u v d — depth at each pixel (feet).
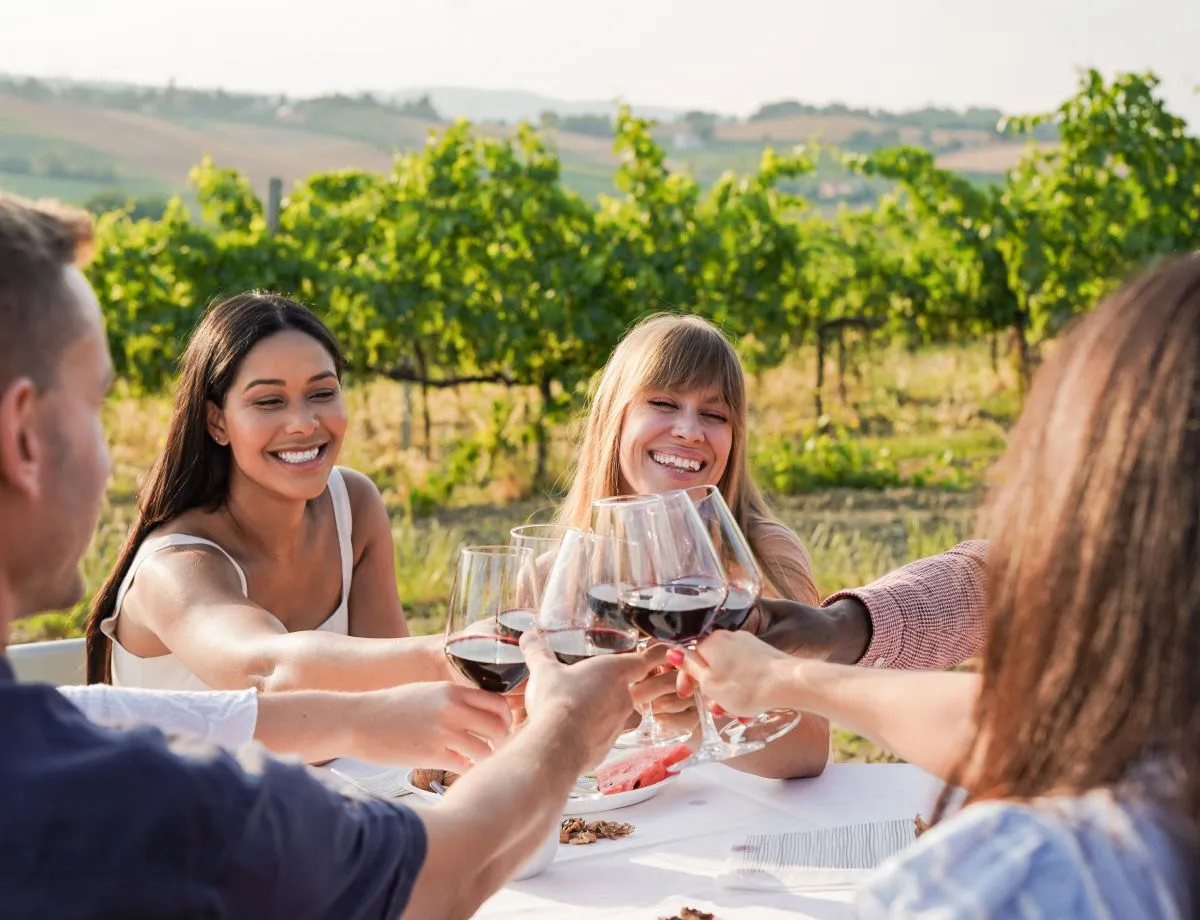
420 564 23.13
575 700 4.76
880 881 3.12
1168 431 3.00
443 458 34.09
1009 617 3.25
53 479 3.67
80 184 138.82
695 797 7.00
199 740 3.45
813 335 40.50
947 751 4.42
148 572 8.66
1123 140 35.68
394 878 3.71
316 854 3.47
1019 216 36.35
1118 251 35.73
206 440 9.09
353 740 5.93
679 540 5.89
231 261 29.84
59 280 3.67
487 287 30.91
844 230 41.65
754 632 6.56
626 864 6.08
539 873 5.97
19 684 3.30
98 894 3.11
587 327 30.76
